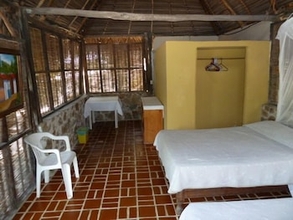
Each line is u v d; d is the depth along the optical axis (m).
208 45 4.12
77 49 5.90
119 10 5.47
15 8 2.90
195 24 6.29
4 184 2.51
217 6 5.11
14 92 2.65
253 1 4.12
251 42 4.16
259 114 4.44
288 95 3.37
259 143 2.94
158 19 3.58
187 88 4.22
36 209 2.68
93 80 6.57
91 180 3.33
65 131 4.34
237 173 2.39
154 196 2.90
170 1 5.46
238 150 2.74
